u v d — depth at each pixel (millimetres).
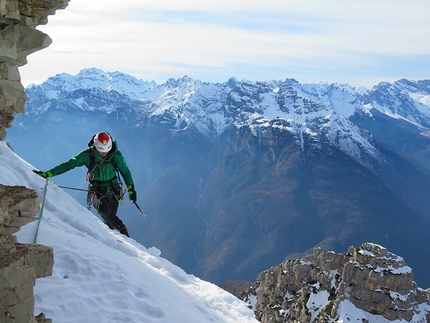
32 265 5223
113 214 13055
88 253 9852
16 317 4586
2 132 11250
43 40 10578
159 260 13227
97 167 11906
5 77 10609
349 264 67312
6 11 9742
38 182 13781
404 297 63625
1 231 5074
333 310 64312
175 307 9484
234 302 12414
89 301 8156
